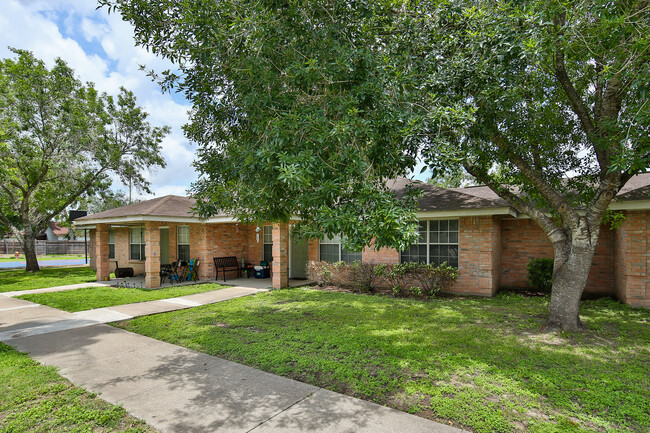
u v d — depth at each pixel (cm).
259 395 388
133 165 2147
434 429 316
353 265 1099
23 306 912
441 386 404
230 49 480
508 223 1112
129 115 2073
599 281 981
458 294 996
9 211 2322
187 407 361
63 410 354
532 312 759
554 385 401
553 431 308
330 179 405
